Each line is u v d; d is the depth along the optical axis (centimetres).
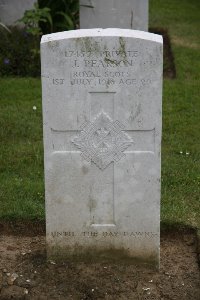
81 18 1016
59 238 471
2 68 917
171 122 751
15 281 456
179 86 880
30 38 966
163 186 588
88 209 464
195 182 596
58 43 427
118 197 460
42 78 435
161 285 454
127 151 449
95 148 450
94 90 437
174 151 671
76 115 442
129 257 474
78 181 457
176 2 1501
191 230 527
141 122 441
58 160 452
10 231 531
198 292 448
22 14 1014
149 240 468
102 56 429
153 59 428
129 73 432
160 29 1217
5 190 576
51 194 460
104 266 473
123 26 1013
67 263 476
